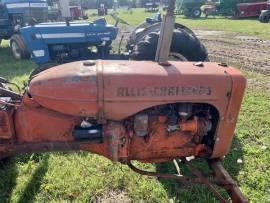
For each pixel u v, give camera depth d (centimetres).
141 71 270
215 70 286
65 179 363
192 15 2719
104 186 354
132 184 358
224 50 1195
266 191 349
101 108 262
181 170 381
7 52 1156
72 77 264
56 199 335
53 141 298
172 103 277
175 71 276
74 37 753
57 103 266
